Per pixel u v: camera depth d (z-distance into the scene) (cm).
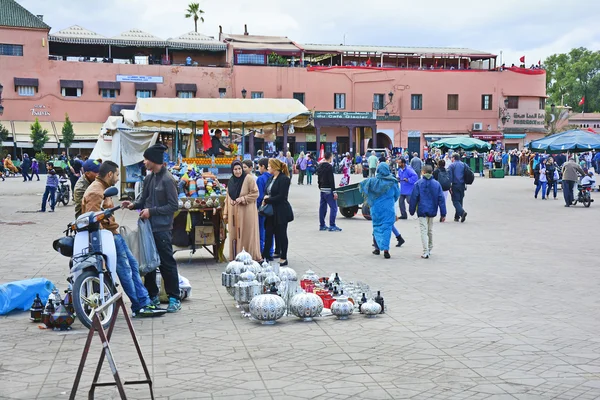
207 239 1222
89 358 638
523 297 924
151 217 828
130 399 524
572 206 2509
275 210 1185
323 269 1159
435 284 1020
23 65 5828
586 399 520
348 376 579
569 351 658
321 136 6512
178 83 6134
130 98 6066
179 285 899
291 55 6688
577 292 959
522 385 554
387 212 1288
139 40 6209
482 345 680
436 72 6712
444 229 1788
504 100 6844
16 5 5934
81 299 724
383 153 5184
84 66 5950
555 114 8850
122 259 794
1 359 636
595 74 11769
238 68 6259
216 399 523
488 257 1298
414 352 655
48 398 529
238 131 2102
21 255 1294
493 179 4638
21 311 844
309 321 790
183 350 665
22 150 5900
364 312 815
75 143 5778
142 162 2431
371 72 6575
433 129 6744
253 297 805
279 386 552
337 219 2081
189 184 1198
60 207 2462
